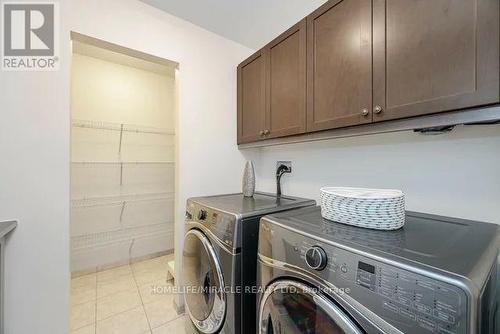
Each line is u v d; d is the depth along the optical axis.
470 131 1.05
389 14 1.00
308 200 1.64
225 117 2.06
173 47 1.75
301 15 1.71
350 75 1.15
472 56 0.78
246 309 1.15
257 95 1.84
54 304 1.27
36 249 1.23
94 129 2.56
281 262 0.88
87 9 1.40
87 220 2.52
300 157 1.89
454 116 0.86
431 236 0.78
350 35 1.15
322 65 1.29
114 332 1.60
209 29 1.92
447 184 1.12
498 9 0.73
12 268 1.18
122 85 2.75
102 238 2.61
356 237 0.76
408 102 0.94
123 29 1.53
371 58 1.06
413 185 1.24
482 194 1.02
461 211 1.08
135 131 2.84
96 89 2.58
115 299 2.00
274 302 0.91
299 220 1.00
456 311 0.48
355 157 1.51
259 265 1.01
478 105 0.77
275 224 0.94
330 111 1.25
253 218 1.21
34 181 1.23
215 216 1.30
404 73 0.95
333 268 0.70
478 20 0.77
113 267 2.65
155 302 1.96
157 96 3.00
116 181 2.70
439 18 0.86
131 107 2.81
